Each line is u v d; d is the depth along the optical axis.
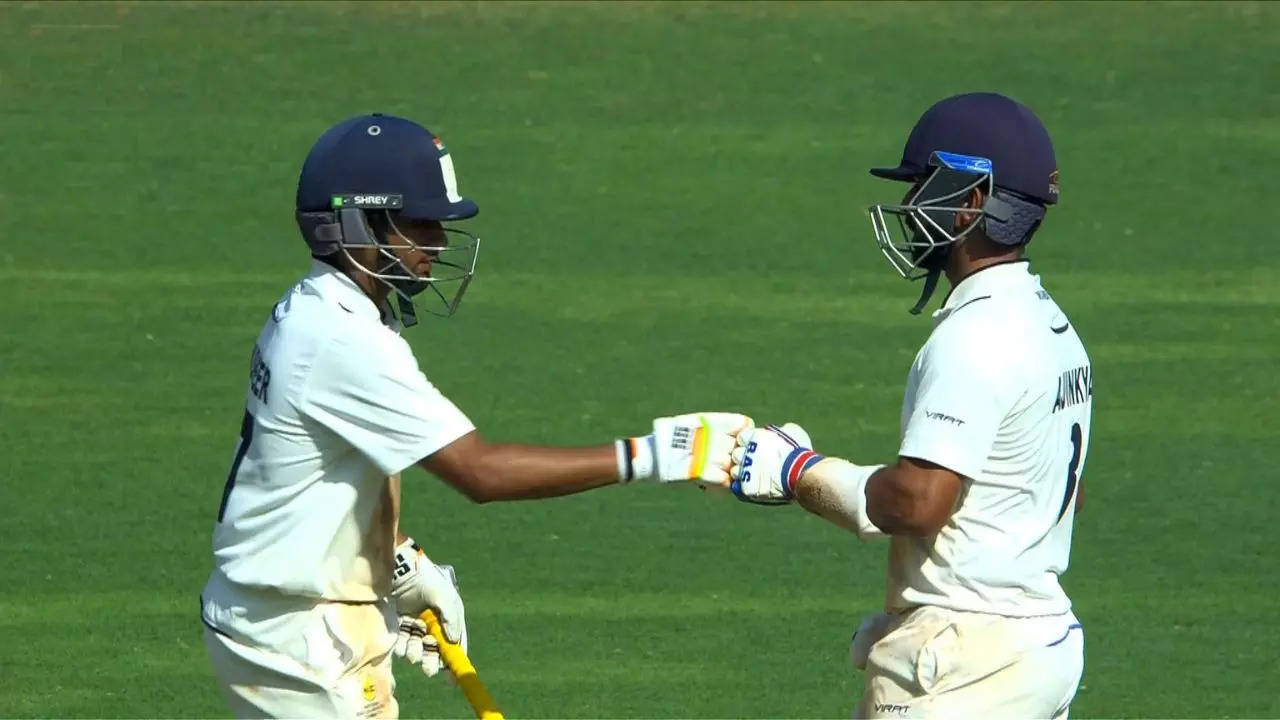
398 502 16.14
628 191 54.94
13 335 41.91
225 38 67.56
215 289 45.97
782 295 46.03
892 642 15.22
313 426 15.19
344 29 68.88
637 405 37.50
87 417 36.50
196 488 32.53
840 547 30.08
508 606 27.22
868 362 40.62
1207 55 67.06
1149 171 56.78
